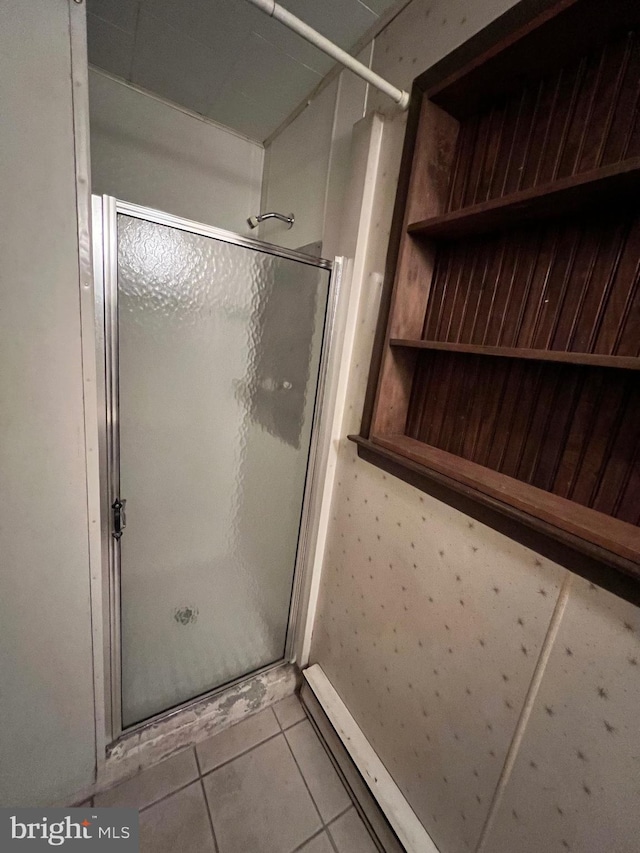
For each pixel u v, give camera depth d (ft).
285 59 3.80
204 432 3.42
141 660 3.66
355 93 3.49
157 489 3.30
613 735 1.84
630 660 1.76
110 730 3.47
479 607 2.49
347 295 3.52
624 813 1.80
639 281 1.95
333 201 3.81
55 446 2.40
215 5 3.24
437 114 2.71
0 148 1.87
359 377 3.56
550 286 2.33
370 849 3.20
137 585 3.42
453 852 2.76
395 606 3.24
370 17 3.20
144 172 4.94
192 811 3.33
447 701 2.76
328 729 3.91
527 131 2.41
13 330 2.13
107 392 2.65
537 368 2.39
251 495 3.94
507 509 2.16
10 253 2.02
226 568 4.04
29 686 2.74
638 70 1.90
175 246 2.79
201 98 4.69
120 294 2.62
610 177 1.67
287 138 4.87
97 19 3.54
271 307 3.42
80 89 1.96
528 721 2.22
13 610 2.52
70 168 2.05
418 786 3.04
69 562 2.64
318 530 4.19
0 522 2.34
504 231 2.57
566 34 1.98
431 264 3.05
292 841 3.21
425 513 2.89
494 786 2.43
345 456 3.84
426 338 3.16
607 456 2.07
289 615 4.62
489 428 2.68
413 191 2.75
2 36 1.77
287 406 3.86
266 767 3.73
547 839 2.13
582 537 1.86
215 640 4.21
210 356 3.23
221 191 5.49
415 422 3.29
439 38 2.64
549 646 2.10
